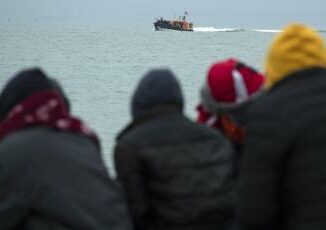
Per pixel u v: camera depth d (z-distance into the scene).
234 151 10.59
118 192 7.71
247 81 10.70
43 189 7.14
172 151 9.25
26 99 7.72
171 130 9.38
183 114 9.76
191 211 9.08
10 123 7.61
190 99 69.00
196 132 9.48
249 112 8.19
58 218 7.16
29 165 7.18
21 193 7.13
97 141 8.07
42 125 7.56
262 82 10.93
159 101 9.48
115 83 98.06
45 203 7.14
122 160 9.29
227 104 10.62
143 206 9.20
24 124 7.54
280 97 7.97
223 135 10.11
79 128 7.78
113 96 78.94
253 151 7.91
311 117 7.79
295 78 8.10
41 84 7.87
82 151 7.53
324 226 7.69
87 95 80.00
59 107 7.75
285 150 7.76
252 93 10.66
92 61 166.50
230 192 9.41
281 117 7.83
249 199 7.88
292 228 7.89
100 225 7.26
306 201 7.77
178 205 9.09
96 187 7.38
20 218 7.16
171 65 149.75
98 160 7.65
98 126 51.88
